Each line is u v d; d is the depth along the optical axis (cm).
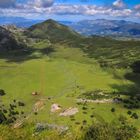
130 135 6950
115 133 6844
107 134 6681
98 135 6700
